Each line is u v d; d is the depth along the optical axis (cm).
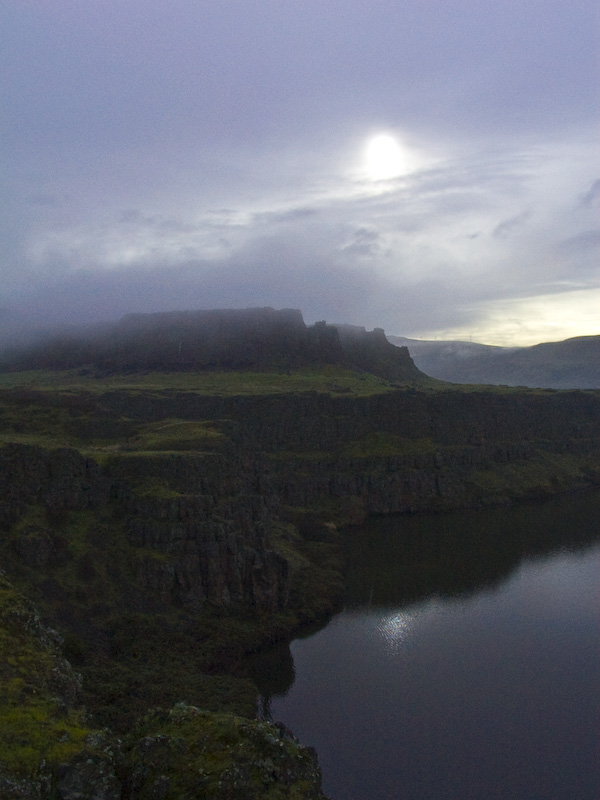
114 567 11856
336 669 11644
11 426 17838
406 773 8931
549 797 8519
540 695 10844
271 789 5200
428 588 15712
